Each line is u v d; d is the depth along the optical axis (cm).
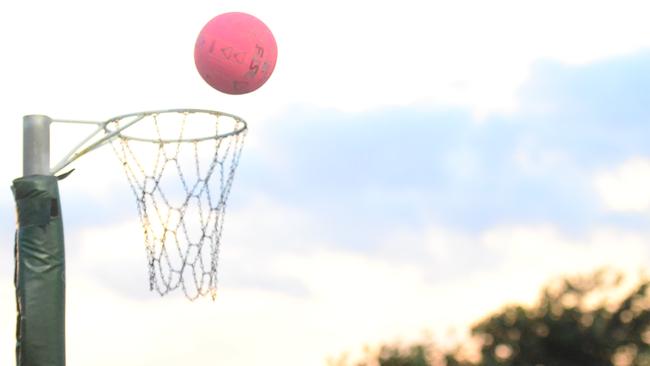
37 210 1159
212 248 1349
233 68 1182
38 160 1185
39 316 1155
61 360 1164
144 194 1328
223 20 1195
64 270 1178
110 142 1248
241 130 1361
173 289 1335
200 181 1349
